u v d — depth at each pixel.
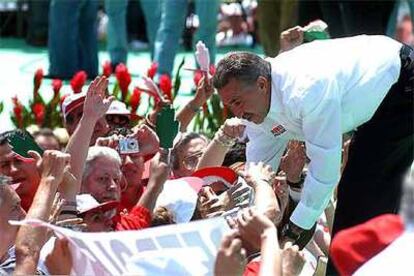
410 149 13.40
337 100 12.40
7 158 13.39
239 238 9.41
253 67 12.27
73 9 25.64
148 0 25.64
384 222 8.71
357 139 13.39
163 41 23.89
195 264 10.23
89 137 13.33
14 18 34.22
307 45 12.83
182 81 25.56
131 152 14.53
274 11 23.78
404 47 13.19
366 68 12.79
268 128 12.95
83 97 15.96
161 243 10.23
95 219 12.48
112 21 26.06
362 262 8.64
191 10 31.52
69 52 25.88
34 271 10.61
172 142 13.11
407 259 8.22
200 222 10.31
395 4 23.45
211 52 24.27
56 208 11.84
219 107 19.33
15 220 11.30
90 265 10.45
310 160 12.57
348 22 22.64
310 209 12.62
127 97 19.47
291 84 12.31
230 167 14.37
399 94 13.11
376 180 13.36
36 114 19.47
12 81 25.52
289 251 11.09
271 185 11.43
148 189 12.84
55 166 11.07
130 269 10.17
